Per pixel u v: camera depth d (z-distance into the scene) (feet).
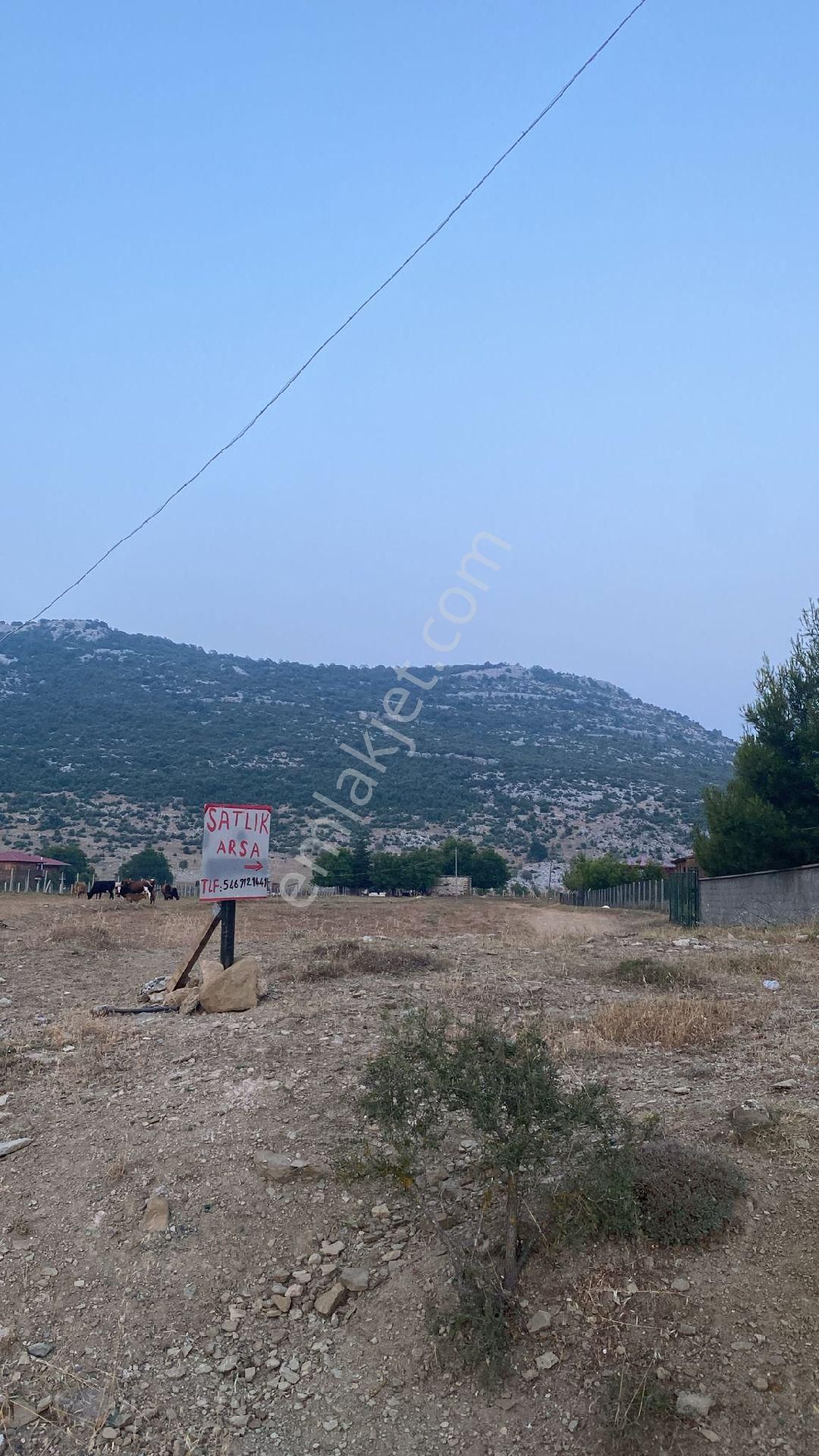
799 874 65.21
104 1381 14.39
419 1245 16.05
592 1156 15.12
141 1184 18.20
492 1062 15.15
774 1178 16.03
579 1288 14.25
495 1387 13.21
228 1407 13.83
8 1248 17.02
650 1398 12.29
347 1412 13.46
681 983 32.09
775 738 82.38
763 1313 13.34
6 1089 23.16
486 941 47.29
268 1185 17.80
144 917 75.97
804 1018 25.93
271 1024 26.78
